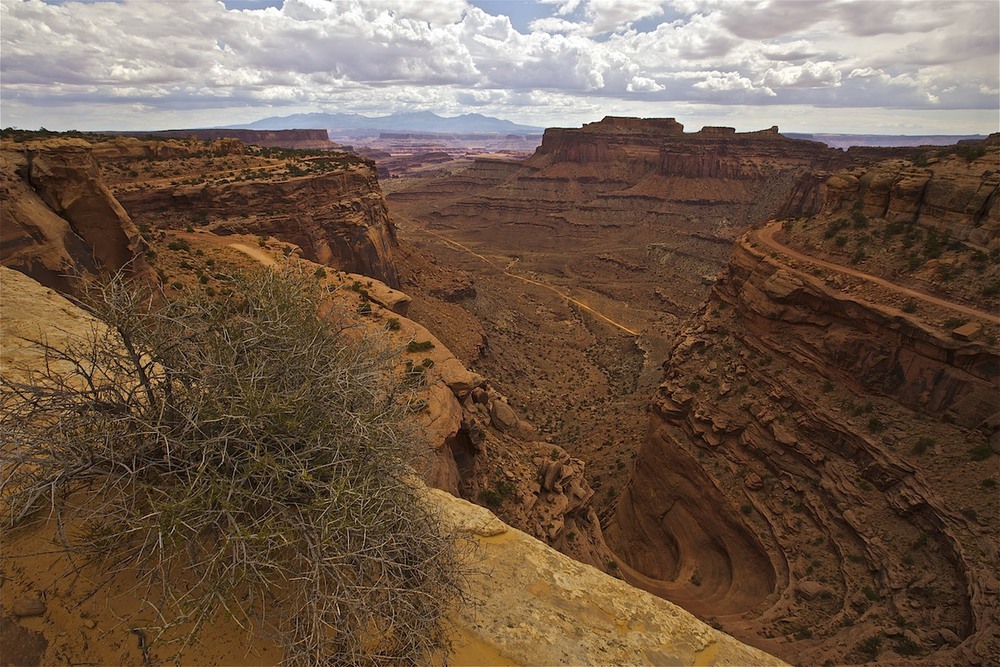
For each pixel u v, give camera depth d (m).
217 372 4.38
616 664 5.47
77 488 4.20
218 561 3.82
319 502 3.95
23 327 8.50
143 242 28.00
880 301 29.52
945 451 24.56
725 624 23.78
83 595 4.03
